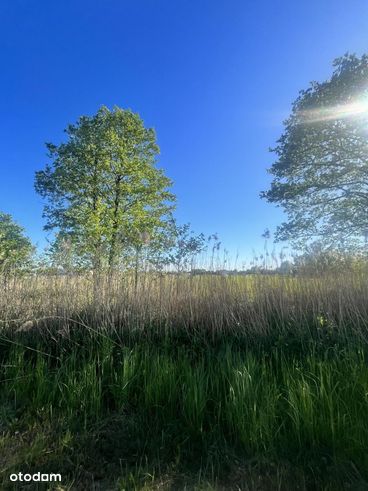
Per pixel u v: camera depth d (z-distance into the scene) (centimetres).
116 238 701
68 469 255
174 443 283
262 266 581
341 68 1905
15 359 441
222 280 555
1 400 361
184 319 523
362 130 1795
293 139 1959
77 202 1944
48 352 480
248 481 234
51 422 316
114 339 490
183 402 312
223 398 328
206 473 248
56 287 575
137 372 374
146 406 330
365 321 469
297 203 1991
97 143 1947
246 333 485
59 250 642
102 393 362
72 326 524
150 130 2150
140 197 1984
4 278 620
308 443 261
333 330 462
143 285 558
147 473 243
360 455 239
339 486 221
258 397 302
